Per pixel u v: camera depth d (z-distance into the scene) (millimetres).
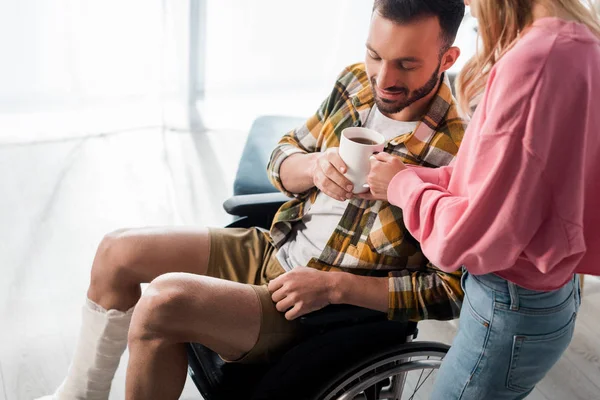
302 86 3449
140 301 1321
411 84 1318
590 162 1032
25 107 3027
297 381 1384
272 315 1384
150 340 1313
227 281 1393
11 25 2830
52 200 2619
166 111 3211
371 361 1417
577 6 1018
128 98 3174
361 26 3293
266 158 2164
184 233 1555
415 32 1242
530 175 974
